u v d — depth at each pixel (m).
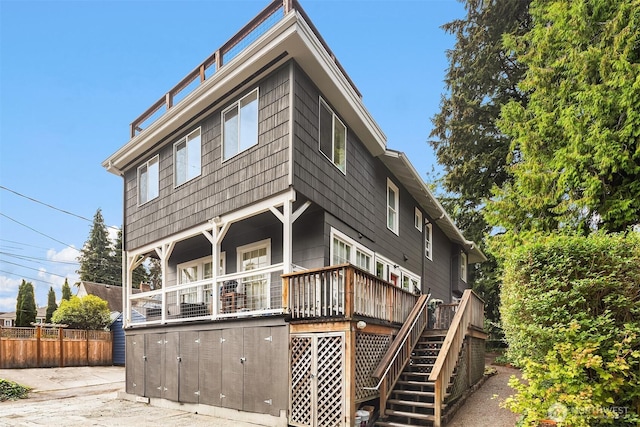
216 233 8.90
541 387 4.82
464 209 22.03
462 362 8.20
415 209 14.45
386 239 11.70
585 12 8.86
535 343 5.02
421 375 7.38
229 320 7.97
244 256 10.27
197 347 8.61
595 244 4.83
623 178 8.41
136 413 8.47
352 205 9.76
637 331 4.40
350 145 9.97
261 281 9.52
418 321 8.75
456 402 7.55
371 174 11.08
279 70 7.96
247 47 7.82
